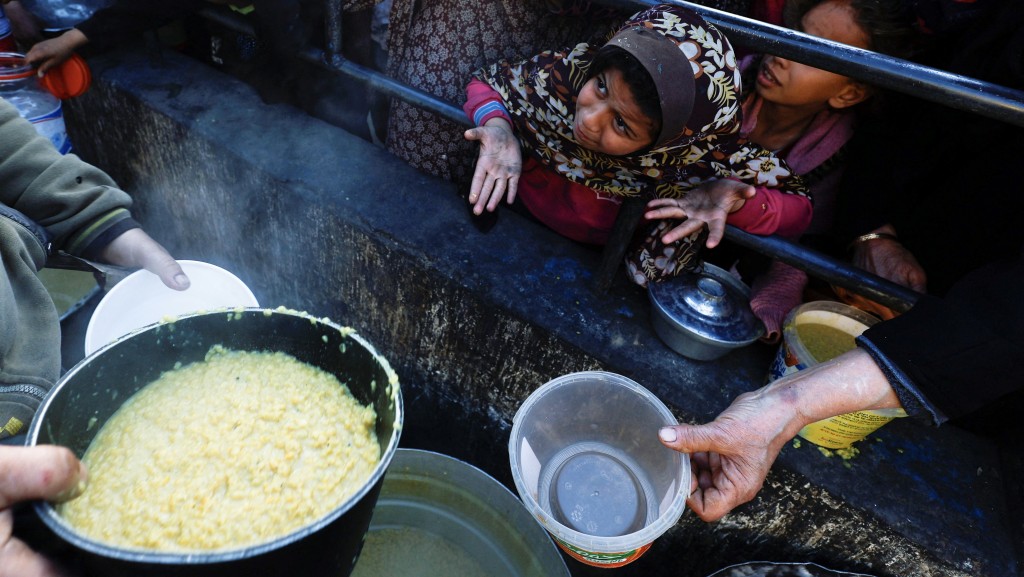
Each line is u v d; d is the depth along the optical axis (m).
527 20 1.68
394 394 0.90
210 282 1.49
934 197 1.52
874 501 1.32
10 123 1.24
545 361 1.60
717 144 1.40
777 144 1.79
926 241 1.54
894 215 1.61
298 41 1.80
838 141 1.71
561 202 1.72
